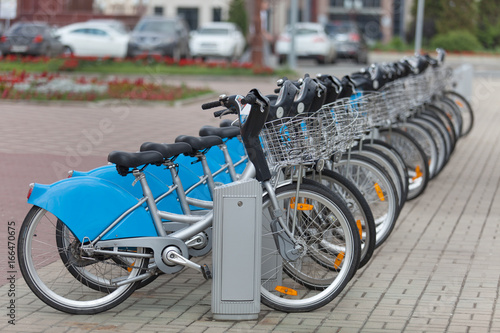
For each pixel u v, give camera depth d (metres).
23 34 32.62
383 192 7.23
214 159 6.54
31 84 20.12
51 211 5.29
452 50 44.62
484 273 6.69
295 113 5.57
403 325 5.38
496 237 7.98
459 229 8.28
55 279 5.82
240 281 5.39
